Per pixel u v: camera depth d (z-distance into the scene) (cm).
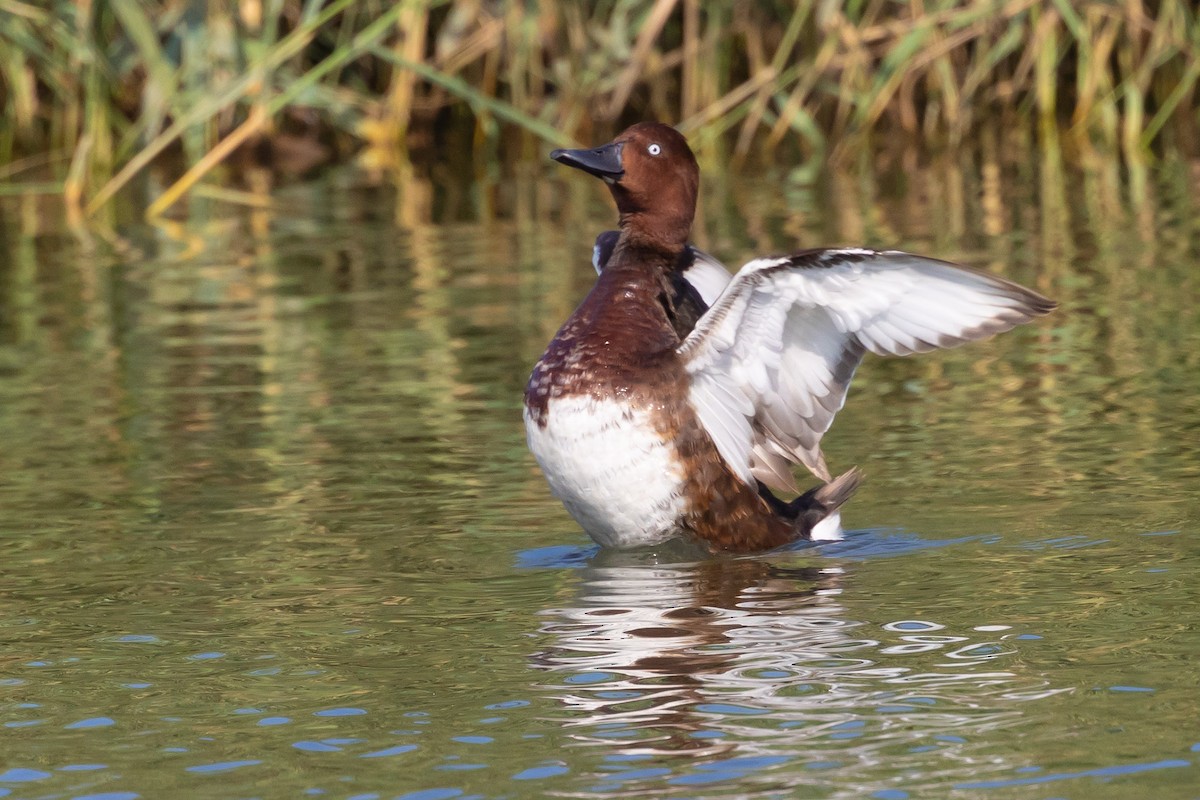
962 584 745
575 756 556
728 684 620
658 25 2302
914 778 529
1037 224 1836
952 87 2416
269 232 1967
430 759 559
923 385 1199
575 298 1526
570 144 2100
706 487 838
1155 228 1778
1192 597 705
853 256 784
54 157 2341
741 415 852
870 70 2441
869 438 1052
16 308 1567
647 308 870
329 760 561
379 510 919
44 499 955
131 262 1794
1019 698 593
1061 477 929
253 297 1595
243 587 778
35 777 555
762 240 1758
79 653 684
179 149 2594
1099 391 1137
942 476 950
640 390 835
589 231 1908
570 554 834
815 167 2336
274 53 1988
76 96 2277
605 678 632
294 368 1301
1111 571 750
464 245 1847
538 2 2350
